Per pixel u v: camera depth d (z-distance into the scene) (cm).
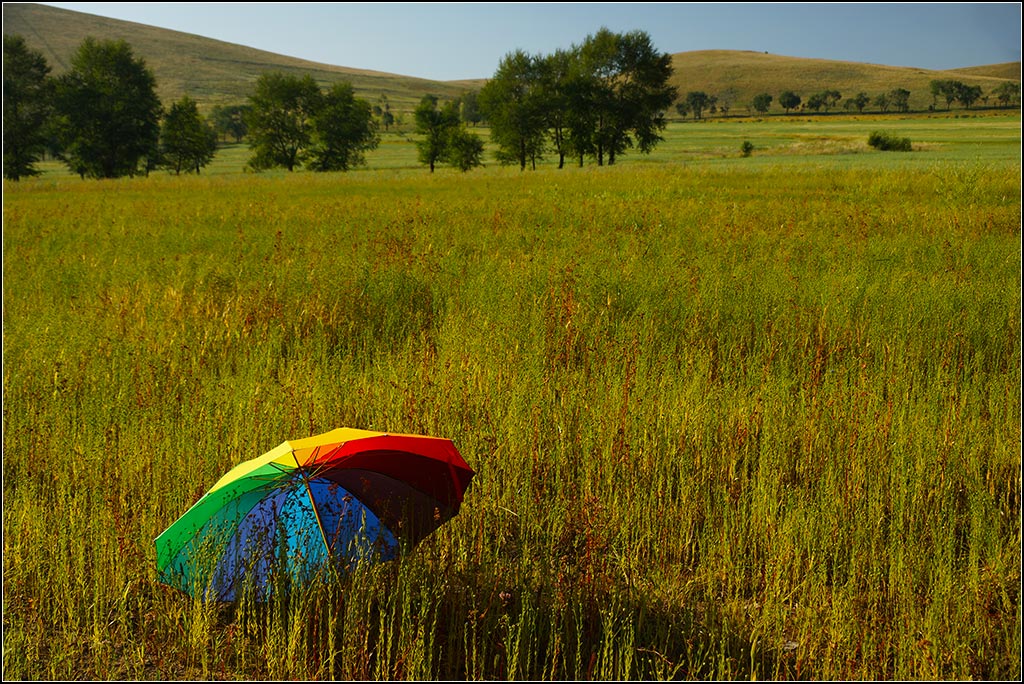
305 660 285
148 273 917
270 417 471
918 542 359
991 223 1156
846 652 290
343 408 496
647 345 617
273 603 309
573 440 451
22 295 811
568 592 326
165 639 309
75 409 494
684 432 454
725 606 318
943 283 746
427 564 335
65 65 19025
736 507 394
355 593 302
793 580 338
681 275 788
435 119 7256
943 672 288
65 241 1190
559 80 6738
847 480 394
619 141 6875
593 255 908
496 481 404
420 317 711
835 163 3412
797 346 623
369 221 1341
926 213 1303
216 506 308
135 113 6788
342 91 7694
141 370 566
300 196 2209
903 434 446
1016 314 648
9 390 520
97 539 352
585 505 377
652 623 318
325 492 308
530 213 1445
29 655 290
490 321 650
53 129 6506
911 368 566
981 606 310
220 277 854
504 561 347
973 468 416
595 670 282
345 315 721
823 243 1016
